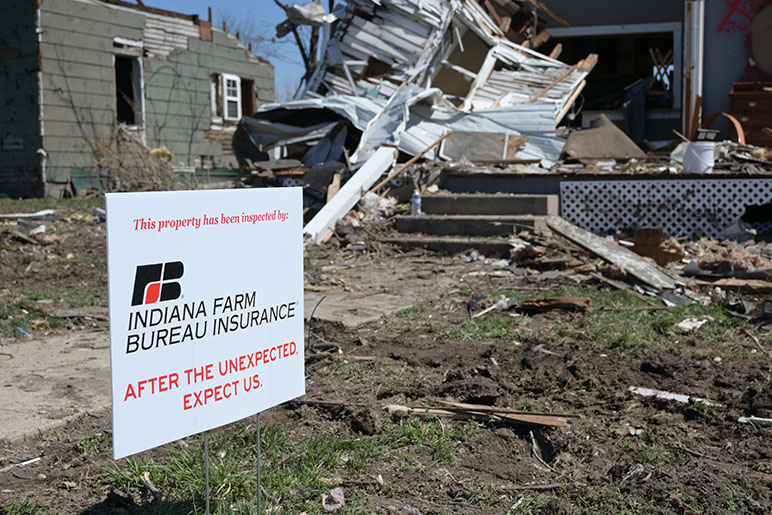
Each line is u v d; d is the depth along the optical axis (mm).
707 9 18281
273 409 4867
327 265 10570
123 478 3771
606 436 4375
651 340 6355
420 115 15258
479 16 18688
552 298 7512
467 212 12438
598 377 5391
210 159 25984
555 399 5020
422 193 13086
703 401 4859
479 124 15062
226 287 3002
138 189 19969
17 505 3502
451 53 19109
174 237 2799
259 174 14781
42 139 20953
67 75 21469
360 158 14492
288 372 3309
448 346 6285
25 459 4062
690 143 12328
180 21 24609
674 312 7266
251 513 3396
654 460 4039
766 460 4020
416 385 5262
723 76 18359
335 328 6996
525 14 20062
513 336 6551
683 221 12258
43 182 21031
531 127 14867
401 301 8203
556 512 3498
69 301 8320
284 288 3262
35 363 5883
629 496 3652
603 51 24984
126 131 22391
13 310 7730
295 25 18141
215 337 2973
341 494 3633
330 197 13266
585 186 12570
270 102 28797
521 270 9742
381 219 12625
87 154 22062
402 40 17703
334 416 4723
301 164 15188
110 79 22594
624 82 25031
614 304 7637
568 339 6410
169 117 24375
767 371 5496
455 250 11273
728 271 8984
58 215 15359
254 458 4027
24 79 21031
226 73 26453
